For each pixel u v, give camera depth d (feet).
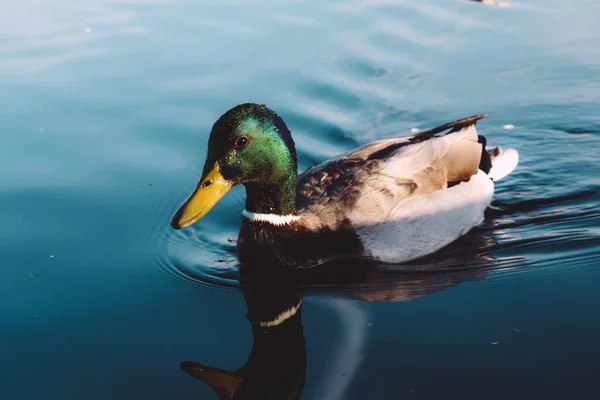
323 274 2.41
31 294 2.28
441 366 1.93
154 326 2.15
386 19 4.27
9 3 4.52
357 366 1.95
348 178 2.51
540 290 2.24
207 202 2.34
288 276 2.41
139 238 2.59
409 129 3.31
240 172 2.37
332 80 3.65
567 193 2.91
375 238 2.44
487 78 3.70
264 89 3.56
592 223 2.68
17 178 2.92
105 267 2.42
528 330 2.05
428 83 3.66
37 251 2.49
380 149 2.63
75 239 2.57
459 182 2.62
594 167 3.08
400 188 2.48
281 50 3.91
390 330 2.09
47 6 4.48
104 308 2.22
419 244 2.49
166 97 3.51
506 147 3.25
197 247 2.61
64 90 3.57
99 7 4.45
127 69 3.75
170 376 1.95
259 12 4.34
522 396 1.82
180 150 3.13
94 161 3.05
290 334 2.11
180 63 3.79
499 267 2.40
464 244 2.58
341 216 2.44
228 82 3.62
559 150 3.21
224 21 4.23
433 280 2.35
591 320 2.08
